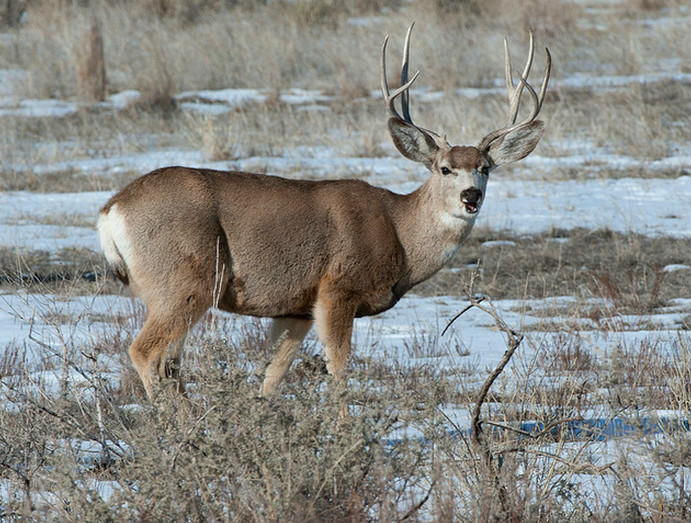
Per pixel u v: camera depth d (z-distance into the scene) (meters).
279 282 23.48
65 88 83.38
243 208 23.14
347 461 15.06
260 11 110.88
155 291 22.75
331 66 90.38
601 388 23.47
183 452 15.26
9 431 17.97
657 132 68.62
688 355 25.84
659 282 39.97
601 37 97.31
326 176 58.34
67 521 14.48
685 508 15.88
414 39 92.88
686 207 52.94
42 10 102.12
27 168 60.91
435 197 24.86
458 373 25.67
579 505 16.25
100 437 18.55
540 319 34.75
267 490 14.52
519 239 47.69
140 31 96.69
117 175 59.25
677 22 102.44
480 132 65.94
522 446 17.91
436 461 16.34
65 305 34.12
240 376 15.71
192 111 76.69
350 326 23.97
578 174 60.09
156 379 19.31
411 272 24.89
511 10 106.88
